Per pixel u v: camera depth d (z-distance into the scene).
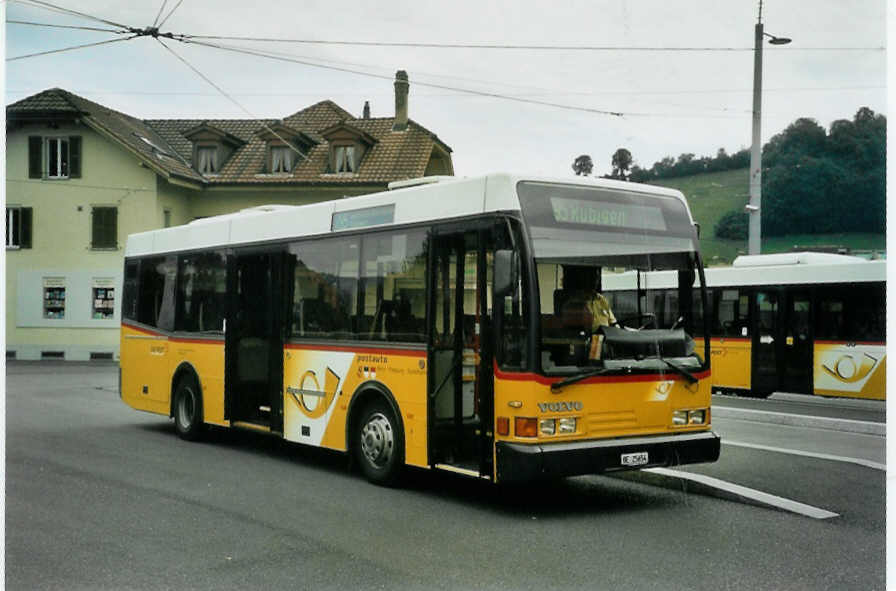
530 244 8.61
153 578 6.62
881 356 19.53
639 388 8.98
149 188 39.62
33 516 8.63
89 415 17.80
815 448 13.16
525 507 9.16
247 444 13.76
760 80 23.89
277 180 40.94
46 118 39.59
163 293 15.02
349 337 10.80
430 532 8.06
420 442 9.63
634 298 9.20
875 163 46.16
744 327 22.19
